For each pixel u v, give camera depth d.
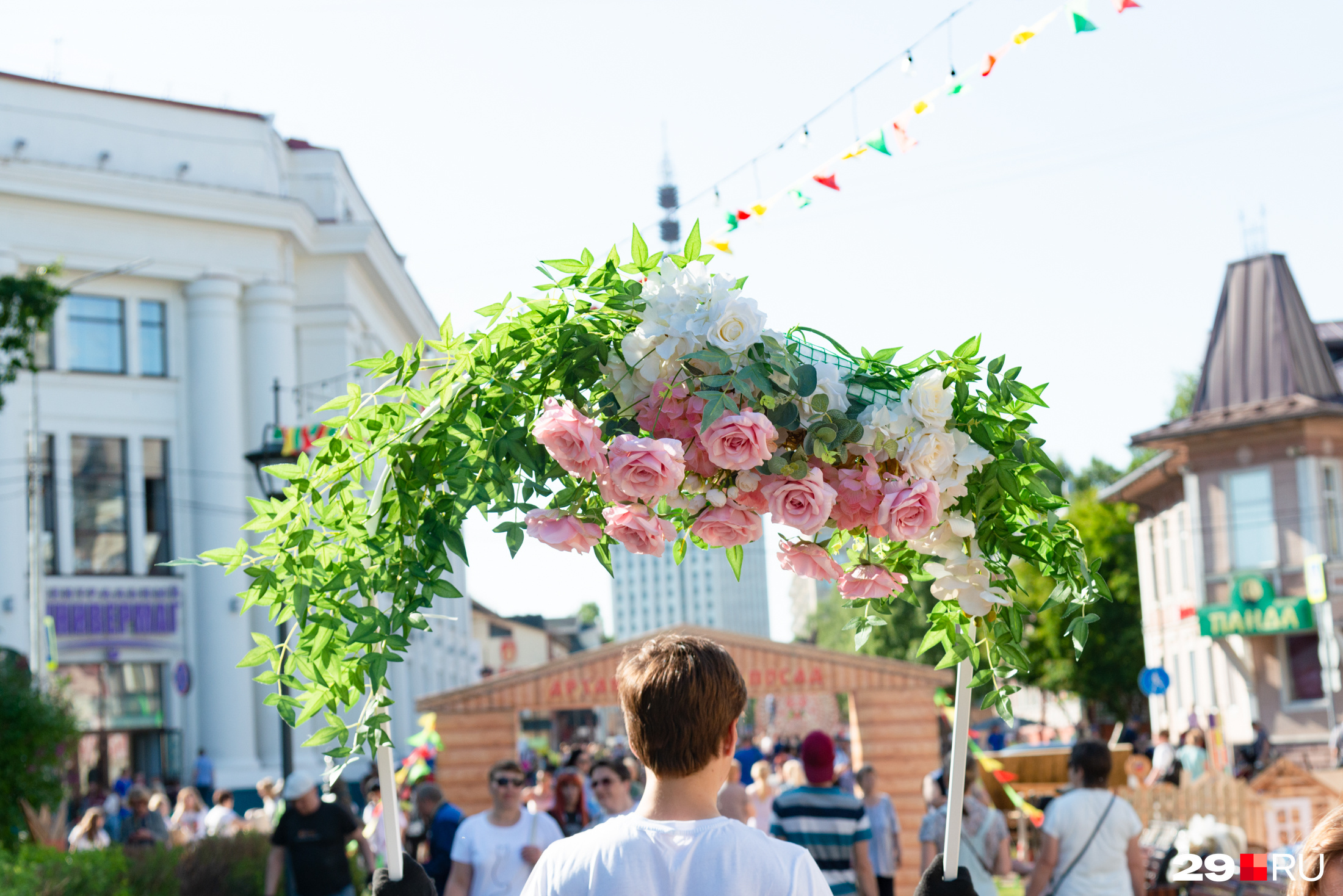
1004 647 3.36
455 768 16.80
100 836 16.38
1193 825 10.20
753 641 16.55
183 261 32.09
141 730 30.50
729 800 7.54
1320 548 30.83
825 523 3.36
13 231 30.16
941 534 3.31
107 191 30.86
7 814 11.99
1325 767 29.31
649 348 3.17
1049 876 6.40
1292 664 31.11
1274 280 33.00
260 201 32.44
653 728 2.75
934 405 3.20
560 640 91.50
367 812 14.98
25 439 29.84
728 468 3.11
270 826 17.20
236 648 31.42
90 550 30.77
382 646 3.16
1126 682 40.28
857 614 3.60
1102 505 42.69
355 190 39.19
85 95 31.27
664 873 2.66
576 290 3.30
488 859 7.19
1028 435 3.31
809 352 3.31
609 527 3.07
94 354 31.34
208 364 32.16
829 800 7.16
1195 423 32.75
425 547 3.14
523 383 3.20
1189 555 34.22
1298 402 31.25
